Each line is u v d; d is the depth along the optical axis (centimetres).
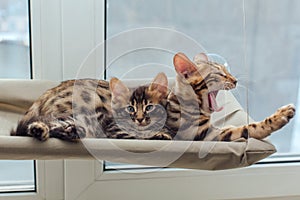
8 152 74
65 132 76
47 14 107
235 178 122
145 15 115
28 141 75
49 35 109
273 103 126
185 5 116
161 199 121
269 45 122
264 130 87
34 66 111
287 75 125
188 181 120
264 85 125
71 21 108
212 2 117
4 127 88
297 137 129
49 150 75
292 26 121
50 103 90
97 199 120
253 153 81
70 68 111
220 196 123
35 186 120
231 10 118
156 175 119
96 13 109
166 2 115
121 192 119
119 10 113
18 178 122
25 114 89
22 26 112
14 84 101
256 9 119
